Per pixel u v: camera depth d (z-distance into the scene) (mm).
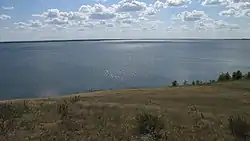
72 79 56531
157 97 16281
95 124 11484
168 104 14500
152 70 71062
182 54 132875
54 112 13133
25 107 13914
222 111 13227
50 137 10000
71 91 43125
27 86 47375
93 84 50938
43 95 39500
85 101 15297
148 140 9570
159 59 104312
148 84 51125
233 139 10023
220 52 150000
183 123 11539
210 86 20391
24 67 80812
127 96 16719
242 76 27219
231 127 10781
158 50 172625
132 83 52344
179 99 15680
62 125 11281
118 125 11273
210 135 10328
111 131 10641
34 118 12219
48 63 91875
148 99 15734
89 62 93562
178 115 12469
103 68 75500
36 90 43906
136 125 10961
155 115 12000
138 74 63781
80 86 48719
